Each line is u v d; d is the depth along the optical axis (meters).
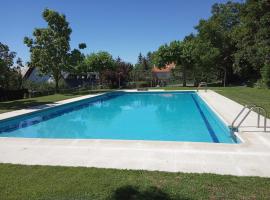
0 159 6.61
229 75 45.03
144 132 12.63
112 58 48.25
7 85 23.11
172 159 6.46
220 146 7.43
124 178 5.29
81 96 24.56
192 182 5.08
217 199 4.43
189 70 45.62
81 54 30.08
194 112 18.17
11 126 13.45
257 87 31.88
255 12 32.06
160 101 24.34
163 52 42.94
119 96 28.92
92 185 4.98
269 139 8.16
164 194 4.62
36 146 7.65
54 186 4.95
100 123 14.89
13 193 4.70
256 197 4.49
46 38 28.12
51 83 33.00
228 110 14.51
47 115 16.61
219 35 42.75
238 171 5.71
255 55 31.70
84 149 7.31
